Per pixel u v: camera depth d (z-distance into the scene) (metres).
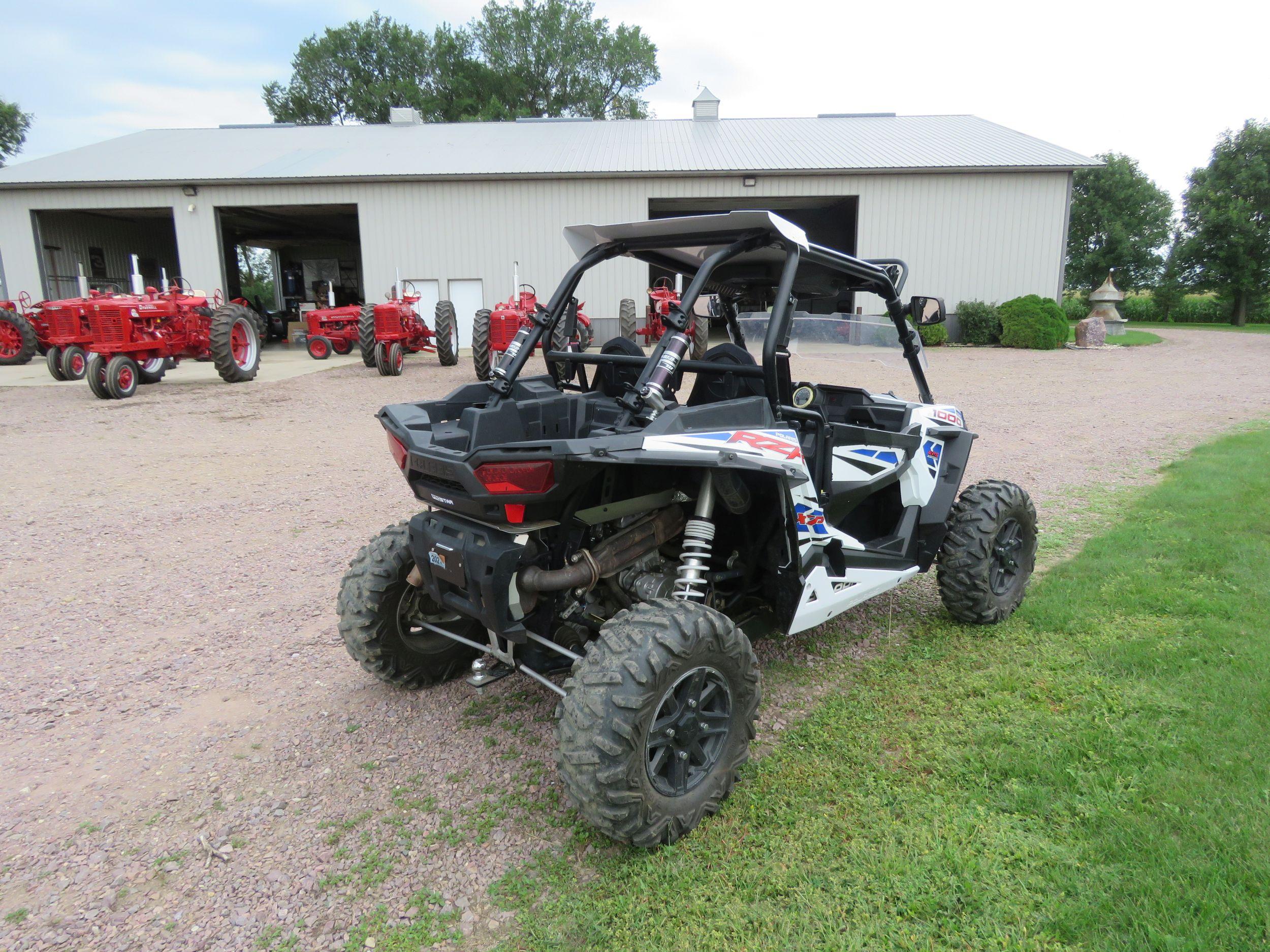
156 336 11.91
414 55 46.28
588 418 2.93
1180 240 35.91
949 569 3.53
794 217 25.75
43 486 6.43
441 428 2.73
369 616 2.96
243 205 19.42
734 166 19.11
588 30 46.91
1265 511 4.98
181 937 2.00
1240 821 2.18
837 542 2.98
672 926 1.98
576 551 2.60
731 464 2.33
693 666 2.25
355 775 2.67
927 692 3.08
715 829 2.35
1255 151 32.88
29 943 1.98
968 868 2.11
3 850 2.32
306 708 3.12
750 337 3.51
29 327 14.89
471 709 3.09
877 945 1.90
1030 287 19.73
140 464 7.25
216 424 9.23
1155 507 5.24
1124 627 3.52
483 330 12.82
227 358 12.44
